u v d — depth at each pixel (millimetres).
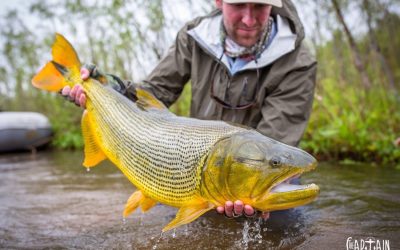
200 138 853
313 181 1502
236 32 1148
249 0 1068
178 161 870
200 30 1226
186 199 870
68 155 2738
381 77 2348
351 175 1576
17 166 2320
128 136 965
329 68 2496
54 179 1809
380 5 2412
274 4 1080
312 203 1228
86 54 3244
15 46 3553
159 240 983
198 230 1039
